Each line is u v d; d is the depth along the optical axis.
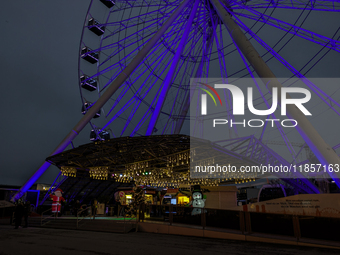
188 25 25.55
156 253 7.80
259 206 13.31
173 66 25.28
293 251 8.48
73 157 22.98
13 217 21.25
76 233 14.25
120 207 24.55
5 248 8.70
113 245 9.48
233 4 25.91
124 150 21.80
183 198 26.22
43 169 26.30
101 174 28.59
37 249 8.47
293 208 12.30
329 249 8.98
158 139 18.44
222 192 22.56
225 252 8.14
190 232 12.91
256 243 10.38
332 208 11.28
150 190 30.78
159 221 14.45
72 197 45.47
